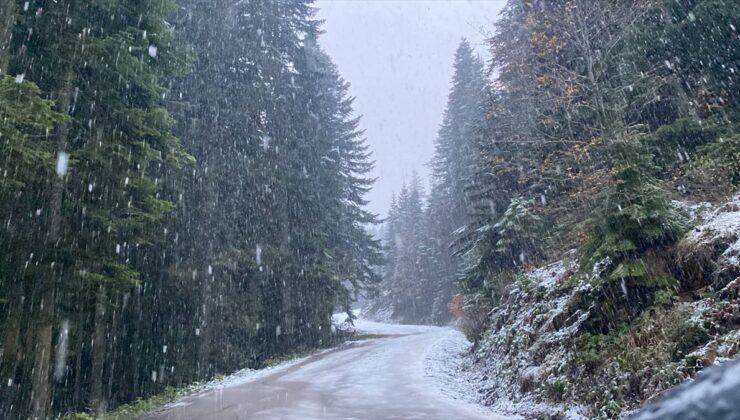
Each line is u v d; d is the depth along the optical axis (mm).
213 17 23844
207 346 21578
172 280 20469
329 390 14445
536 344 12109
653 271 9500
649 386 7914
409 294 68062
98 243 13469
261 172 25984
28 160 10156
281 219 27641
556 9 15203
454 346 24141
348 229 38938
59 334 14266
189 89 22500
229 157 24688
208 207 22266
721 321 7891
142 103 15148
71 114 13695
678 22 14250
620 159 9984
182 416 11500
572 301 11508
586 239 12562
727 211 9938
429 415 10562
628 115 13234
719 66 13492
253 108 25328
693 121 12812
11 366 12820
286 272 28406
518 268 18609
